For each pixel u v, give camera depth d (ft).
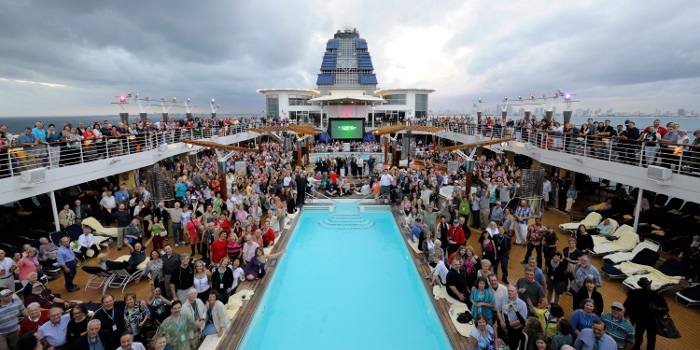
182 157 90.07
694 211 42.50
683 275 31.76
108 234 44.27
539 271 24.98
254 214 45.39
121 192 50.03
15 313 21.26
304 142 110.22
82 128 48.80
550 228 30.83
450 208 45.06
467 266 29.40
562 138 55.52
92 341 19.51
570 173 64.49
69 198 51.49
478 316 22.75
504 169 67.77
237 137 105.70
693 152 33.65
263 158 90.33
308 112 185.68
